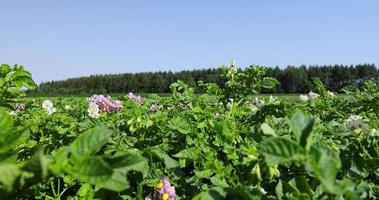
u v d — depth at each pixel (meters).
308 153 1.45
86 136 1.40
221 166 2.62
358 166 2.72
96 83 81.81
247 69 4.96
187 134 3.50
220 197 1.69
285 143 1.46
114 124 4.32
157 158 2.98
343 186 1.47
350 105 5.68
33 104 7.61
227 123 3.29
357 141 2.93
